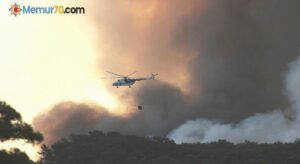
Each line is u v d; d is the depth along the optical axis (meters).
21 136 49.84
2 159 48.59
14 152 49.66
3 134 48.56
